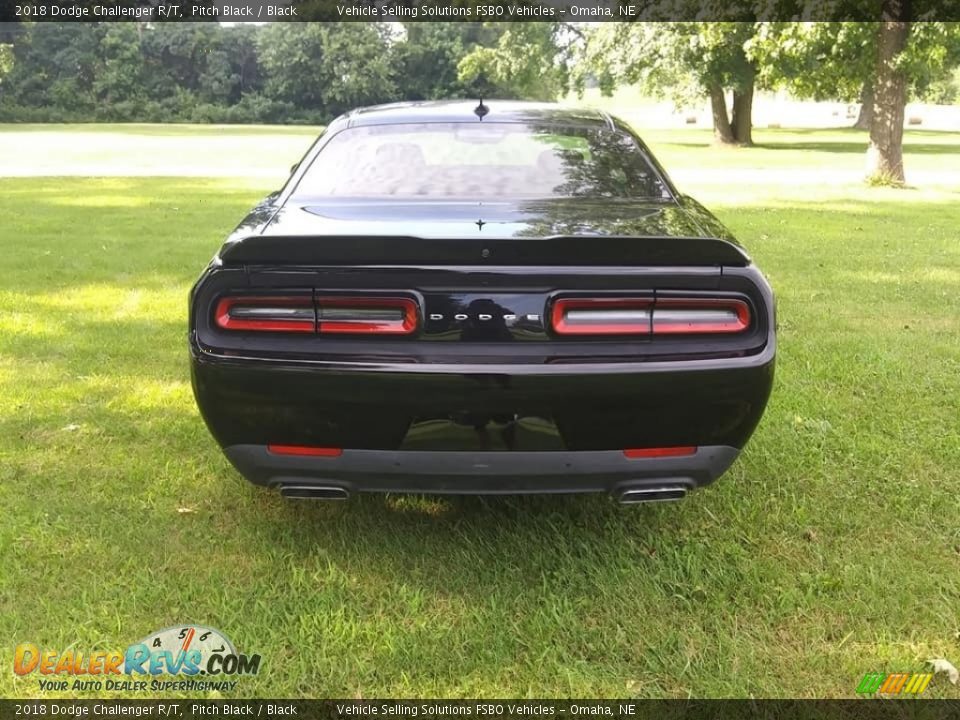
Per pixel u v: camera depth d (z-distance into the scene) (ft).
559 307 7.78
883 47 56.24
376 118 12.27
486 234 8.58
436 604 8.41
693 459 8.25
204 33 232.32
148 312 20.07
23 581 8.60
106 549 9.30
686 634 7.93
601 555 9.21
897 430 12.71
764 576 8.82
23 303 20.67
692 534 9.72
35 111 215.72
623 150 11.71
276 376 7.82
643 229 9.11
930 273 25.77
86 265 25.88
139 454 11.89
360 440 8.02
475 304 7.77
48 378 15.07
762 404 8.20
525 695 7.16
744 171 73.56
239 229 9.37
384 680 7.34
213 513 10.20
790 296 22.30
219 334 7.97
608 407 7.86
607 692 7.18
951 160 88.53
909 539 9.60
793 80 61.62
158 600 8.35
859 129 185.26
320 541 9.59
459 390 7.74
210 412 8.18
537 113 12.59
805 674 7.38
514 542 9.58
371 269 7.73
